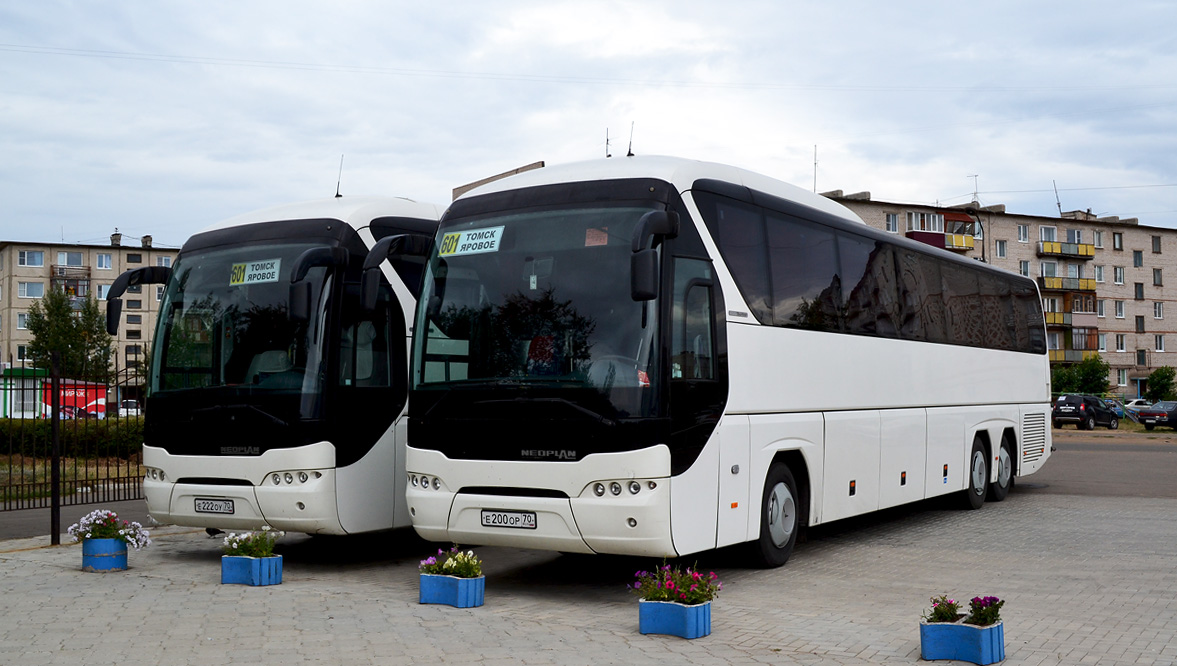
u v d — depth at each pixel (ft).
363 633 25.16
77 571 35.65
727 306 32.17
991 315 56.65
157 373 37.50
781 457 35.81
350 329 35.55
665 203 29.94
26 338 318.86
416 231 39.29
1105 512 52.11
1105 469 83.15
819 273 38.68
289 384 34.58
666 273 29.30
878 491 42.01
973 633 22.07
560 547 28.89
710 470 30.42
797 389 36.04
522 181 32.60
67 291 223.71
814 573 34.42
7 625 26.18
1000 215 275.18
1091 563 36.11
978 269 55.52
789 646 23.85
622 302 28.99
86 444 57.93
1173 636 24.57
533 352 29.71
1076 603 28.91
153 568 36.58
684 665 22.06
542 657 22.75
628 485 28.12
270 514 34.50
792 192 38.93
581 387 28.71
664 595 25.17
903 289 45.98
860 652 23.25
